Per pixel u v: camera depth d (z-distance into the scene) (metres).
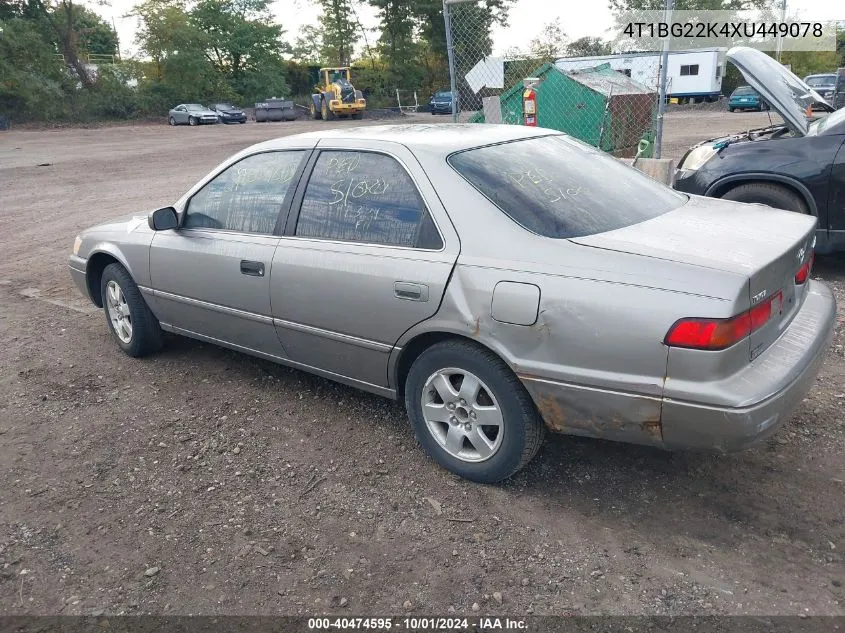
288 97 55.56
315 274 3.54
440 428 3.38
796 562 2.67
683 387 2.55
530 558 2.78
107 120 42.81
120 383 4.62
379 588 2.66
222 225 4.14
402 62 52.62
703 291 2.52
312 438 3.80
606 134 10.35
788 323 3.03
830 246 5.66
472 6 10.02
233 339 4.26
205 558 2.88
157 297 4.61
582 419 2.82
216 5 52.12
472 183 3.14
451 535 2.94
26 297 6.81
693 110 34.94
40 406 4.32
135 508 3.24
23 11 41.97
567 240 2.88
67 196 13.62
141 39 47.72
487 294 2.92
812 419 3.66
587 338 2.70
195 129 35.47
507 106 10.71
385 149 3.46
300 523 3.07
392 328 3.28
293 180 3.81
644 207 3.35
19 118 39.59
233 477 3.46
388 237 3.31
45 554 2.94
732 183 5.94
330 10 55.88
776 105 5.91
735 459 3.36
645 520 2.96
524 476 3.32
